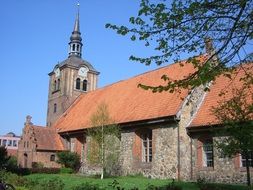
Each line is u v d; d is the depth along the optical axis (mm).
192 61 9148
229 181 24266
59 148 41906
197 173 26672
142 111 32094
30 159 41000
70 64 49094
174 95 30312
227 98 26312
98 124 32156
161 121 28812
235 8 8492
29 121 43969
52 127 44750
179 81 9102
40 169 37062
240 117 15828
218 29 8828
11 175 25172
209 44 9078
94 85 51000
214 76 9031
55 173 37312
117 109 36156
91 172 36469
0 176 23062
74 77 49250
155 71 37250
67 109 47781
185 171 27125
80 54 51656
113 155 31844
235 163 24109
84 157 38375
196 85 9031
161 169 28531
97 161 31453
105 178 29578
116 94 40094
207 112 27406
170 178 27531
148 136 31203
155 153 29359
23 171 35562
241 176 23578
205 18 8750
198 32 8953
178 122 27672
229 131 16969
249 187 17922
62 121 45562
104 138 31844
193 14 8727
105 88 44375
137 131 31672
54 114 49719
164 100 30969
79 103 46906
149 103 32531
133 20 9062
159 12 8828
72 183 24203
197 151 27000
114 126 32062
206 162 26531
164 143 28688
